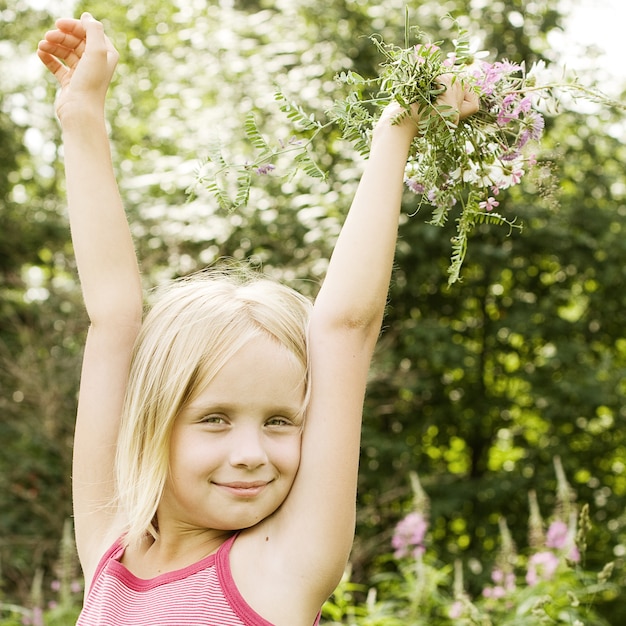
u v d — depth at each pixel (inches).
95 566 61.2
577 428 371.6
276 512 55.4
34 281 362.9
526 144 66.2
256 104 327.9
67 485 311.4
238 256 328.2
